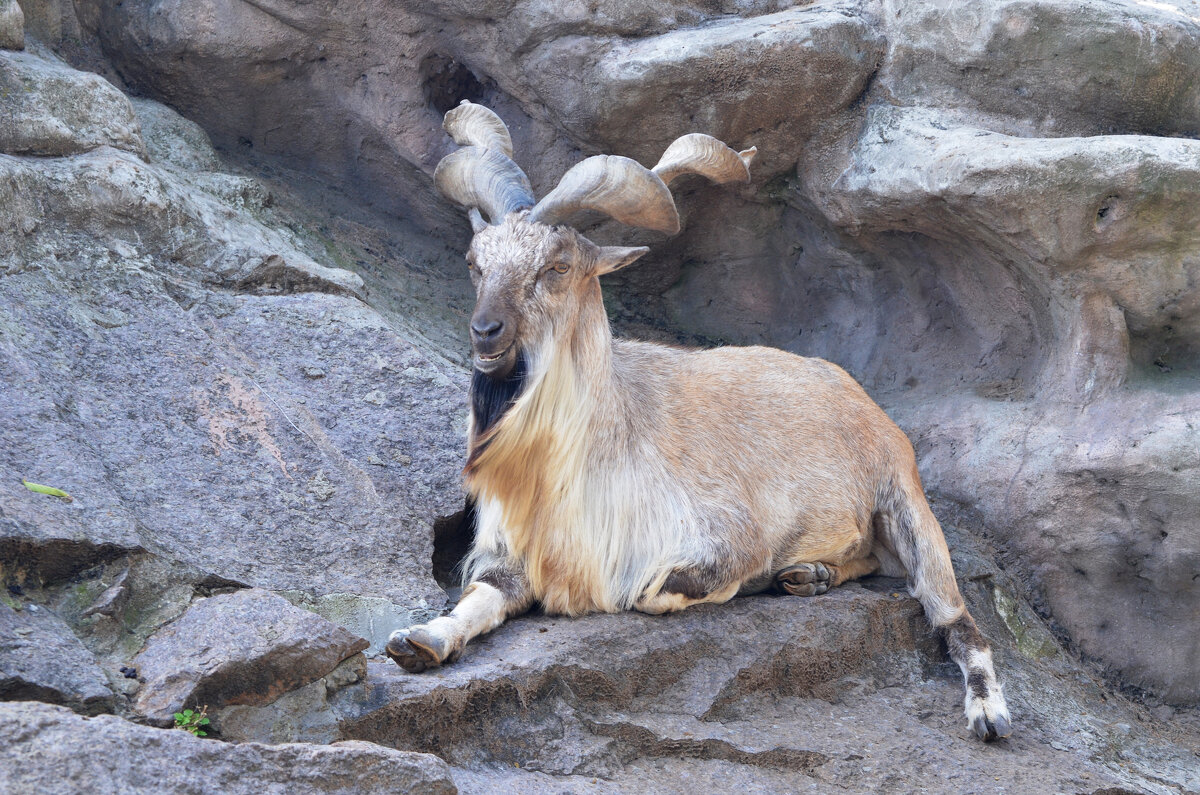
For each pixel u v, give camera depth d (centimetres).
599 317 1341
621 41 1819
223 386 1440
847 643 1420
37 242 1462
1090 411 1739
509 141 1452
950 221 1764
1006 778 1258
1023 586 1758
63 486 1135
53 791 735
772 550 1481
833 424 1586
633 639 1270
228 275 1628
